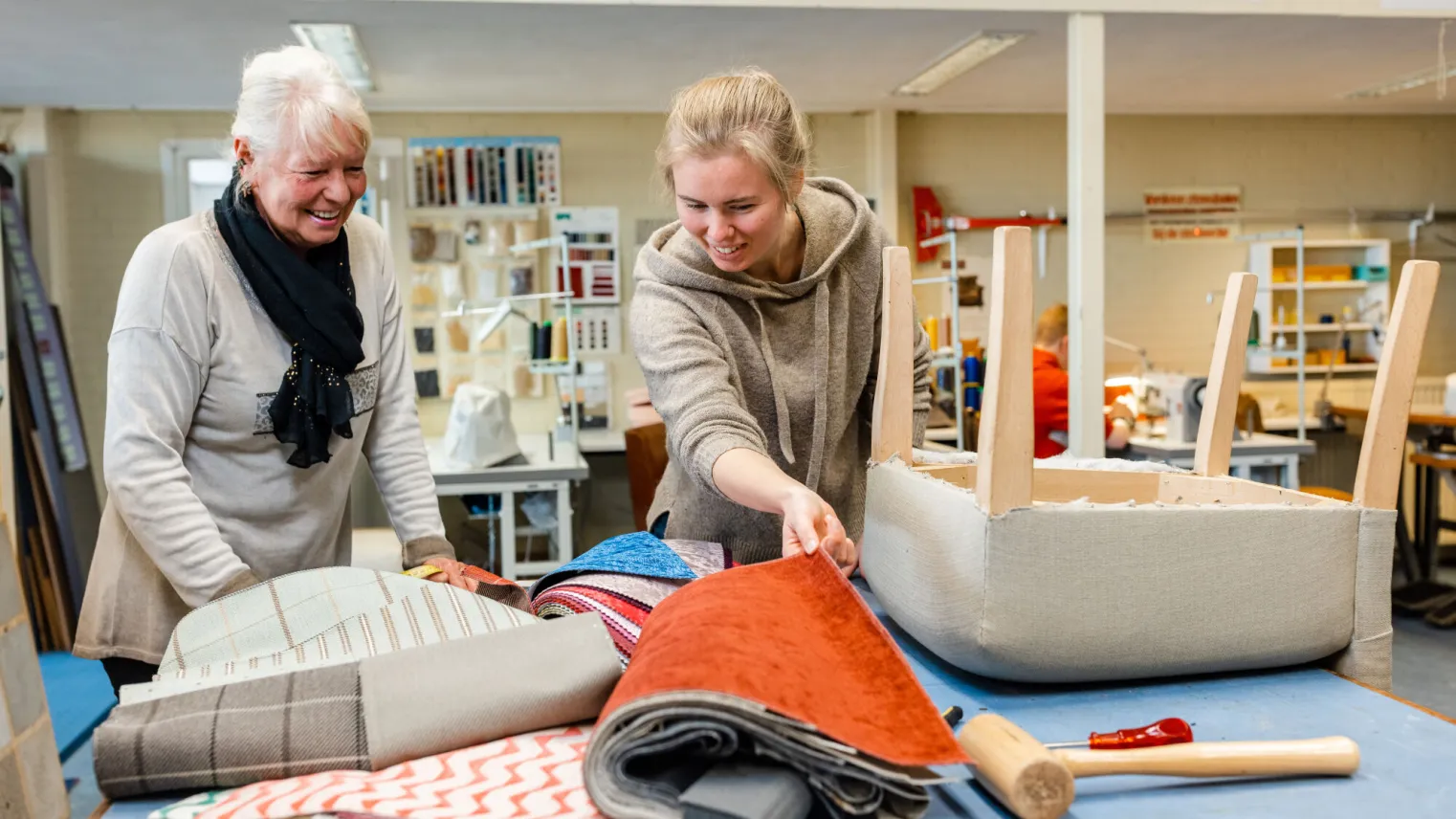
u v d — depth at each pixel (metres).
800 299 1.41
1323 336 6.00
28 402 4.23
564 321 4.33
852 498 1.54
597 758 0.71
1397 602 4.63
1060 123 5.70
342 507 1.57
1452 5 3.54
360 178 1.35
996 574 0.96
